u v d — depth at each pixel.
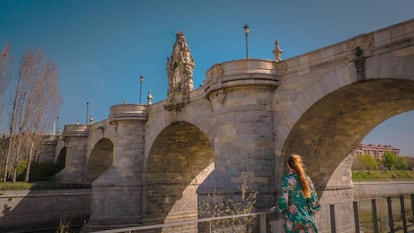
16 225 41.56
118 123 40.66
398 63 16.55
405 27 16.45
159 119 37.19
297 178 7.73
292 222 7.54
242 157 21.97
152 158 39.44
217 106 24.00
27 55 50.41
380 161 101.69
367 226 11.31
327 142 25.30
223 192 20.59
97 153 56.00
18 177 58.03
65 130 59.56
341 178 28.92
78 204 48.16
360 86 18.77
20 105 49.62
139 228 8.54
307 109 20.55
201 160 44.69
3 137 53.75
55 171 65.06
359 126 25.61
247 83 22.41
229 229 10.29
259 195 21.17
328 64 19.92
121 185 38.34
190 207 44.06
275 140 22.41
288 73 22.25
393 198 12.55
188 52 34.03
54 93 52.81
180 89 33.47
